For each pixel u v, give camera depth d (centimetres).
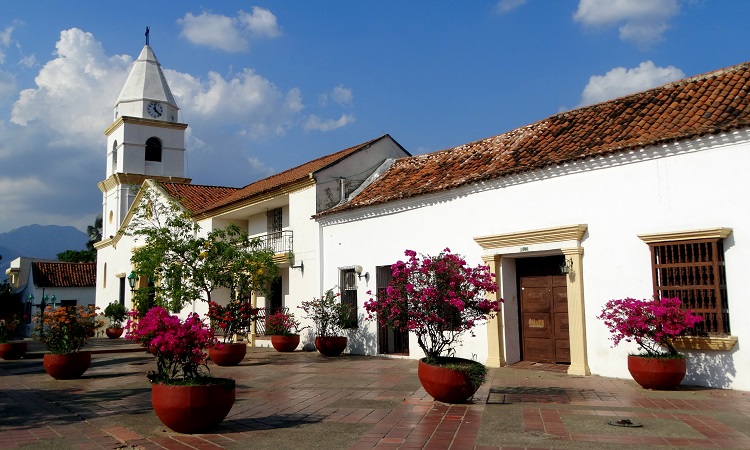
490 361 1388
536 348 1397
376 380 1234
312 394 1080
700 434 733
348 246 1839
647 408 892
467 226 1477
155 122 3344
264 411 927
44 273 4188
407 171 1906
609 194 1205
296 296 2041
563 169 1276
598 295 1212
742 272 1026
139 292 1834
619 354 1179
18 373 1555
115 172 3328
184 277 1825
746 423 789
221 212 2442
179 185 2934
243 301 1805
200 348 830
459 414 862
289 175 2391
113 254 3397
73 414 957
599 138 1303
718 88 1256
